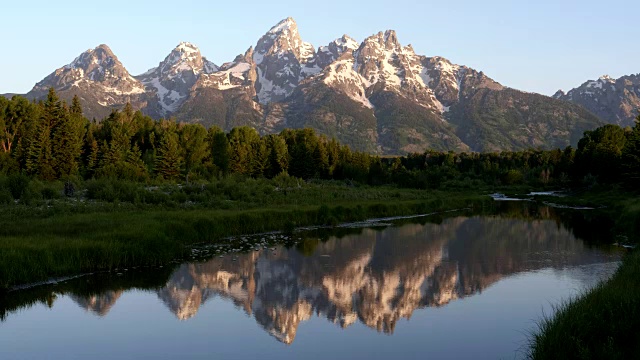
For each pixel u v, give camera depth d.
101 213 38.72
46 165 67.69
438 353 16.16
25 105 82.38
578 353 12.91
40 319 19.44
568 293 22.66
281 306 21.56
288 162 106.88
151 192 52.00
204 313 20.48
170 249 29.81
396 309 21.06
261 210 44.25
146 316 19.98
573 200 73.50
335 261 30.38
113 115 102.69
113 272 26.31
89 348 16.72
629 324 13.71
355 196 67.94
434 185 105.31
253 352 16.45
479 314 20.09
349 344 17.12
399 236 40.09
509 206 69.56
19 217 35.56
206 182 72.19
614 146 93.94
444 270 28.02
